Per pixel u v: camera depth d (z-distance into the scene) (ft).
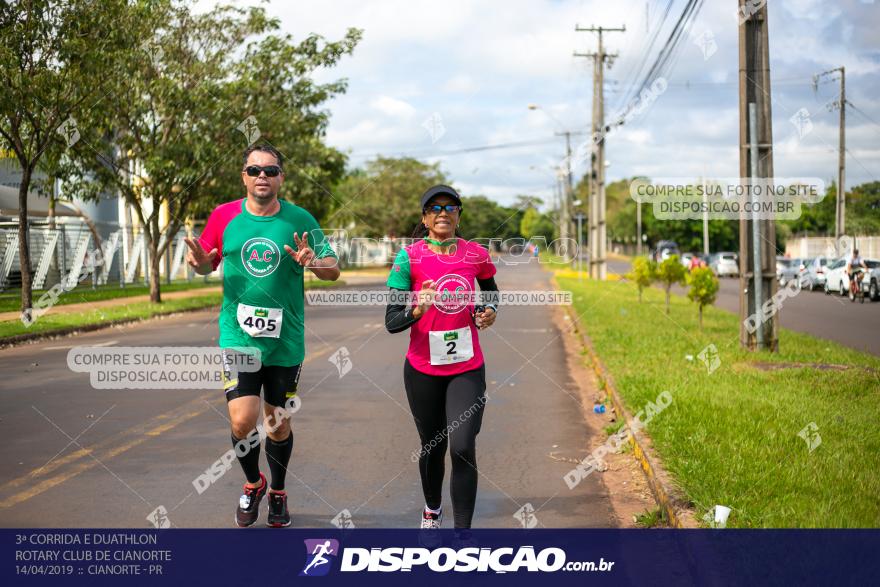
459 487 14.32
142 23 62.13
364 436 23.97
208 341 47.60
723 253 164.35
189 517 16.69
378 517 16.80
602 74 117.29
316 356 41.98
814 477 17.25
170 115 68.03
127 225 108.47
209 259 15.88
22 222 56.59
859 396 26.91
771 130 39.40
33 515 16.74
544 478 19.74
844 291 100.83
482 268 14.93
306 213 16.21
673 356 37.55
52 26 53.88
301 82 70.08
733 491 16.51
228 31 68.33
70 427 24.81
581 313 63.10
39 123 56.08
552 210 242.58
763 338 39.78
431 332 14.65
